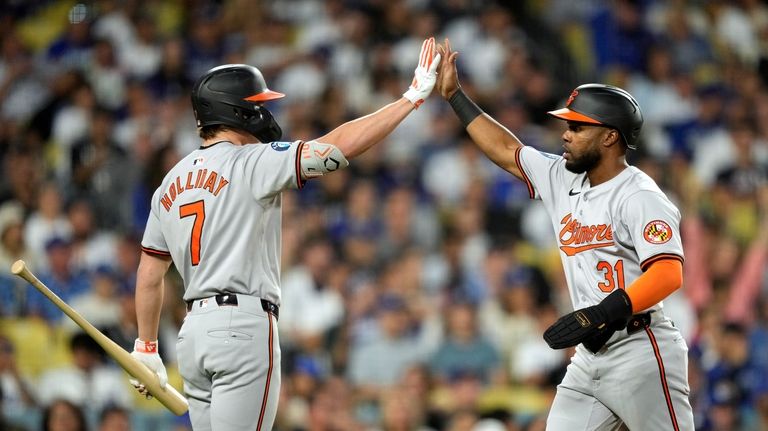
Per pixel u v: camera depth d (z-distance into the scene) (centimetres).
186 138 4803
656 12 5688
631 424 1688
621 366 1673
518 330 3778
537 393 3534
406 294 4025
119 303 3647
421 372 3441
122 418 3081
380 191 4534
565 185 1756
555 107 5038
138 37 5316
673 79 5400
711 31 5812
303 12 5566
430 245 4359
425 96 1689
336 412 3331
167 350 3422
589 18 5566
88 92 4897
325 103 4912
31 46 5641
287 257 4116
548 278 4269
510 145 1870
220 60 5338
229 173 1636
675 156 4938
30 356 3491
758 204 4741
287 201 4347
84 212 4153
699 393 3397
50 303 3675
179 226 1659
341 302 3938
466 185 4597
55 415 2953
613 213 1666
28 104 5059
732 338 3475
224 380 1617
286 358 3509
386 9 5422
